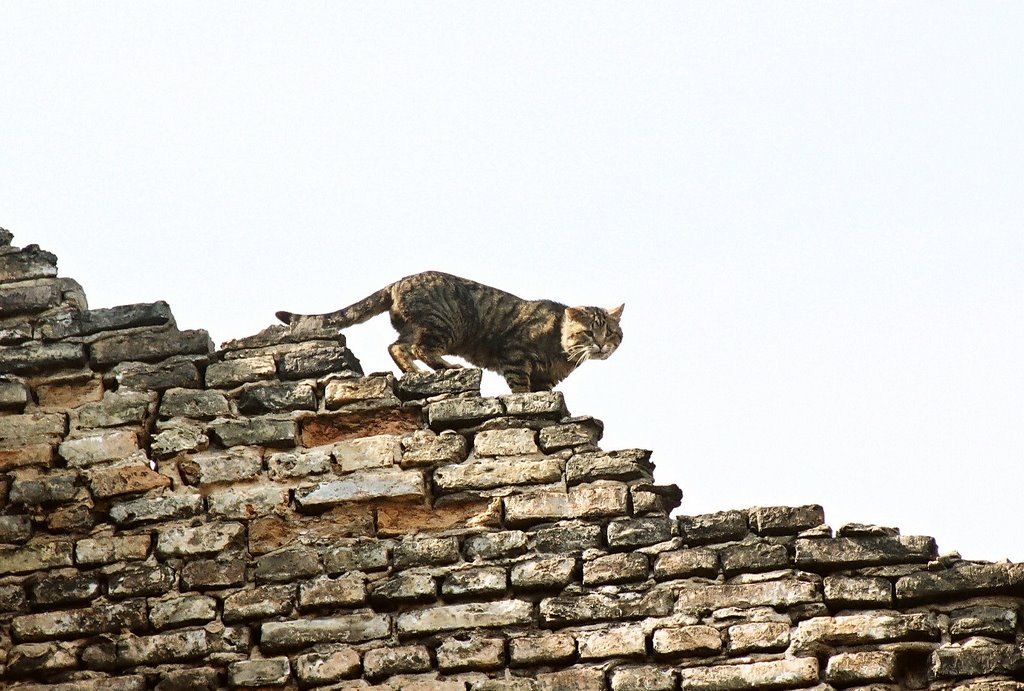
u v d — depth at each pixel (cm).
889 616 4053
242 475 4328
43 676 4188
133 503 4319
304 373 4406
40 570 4275
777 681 4028
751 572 4128
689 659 4078
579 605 4138
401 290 4959
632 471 4241
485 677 4109
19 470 4359
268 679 4144
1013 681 3975
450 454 4303
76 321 4475
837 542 4122
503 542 4212
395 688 4119
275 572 4234
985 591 4056
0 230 4578
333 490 4297
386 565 4225
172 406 4394
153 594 4238
